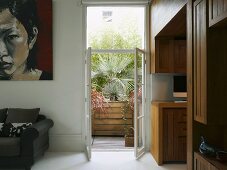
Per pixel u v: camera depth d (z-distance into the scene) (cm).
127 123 681
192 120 250
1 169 404
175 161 432
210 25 212
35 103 513
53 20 514
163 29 395
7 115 464
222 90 220
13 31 504
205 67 220
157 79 516
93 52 520
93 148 545
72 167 412
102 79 713
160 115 427
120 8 548
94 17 551
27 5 505
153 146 475
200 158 232
